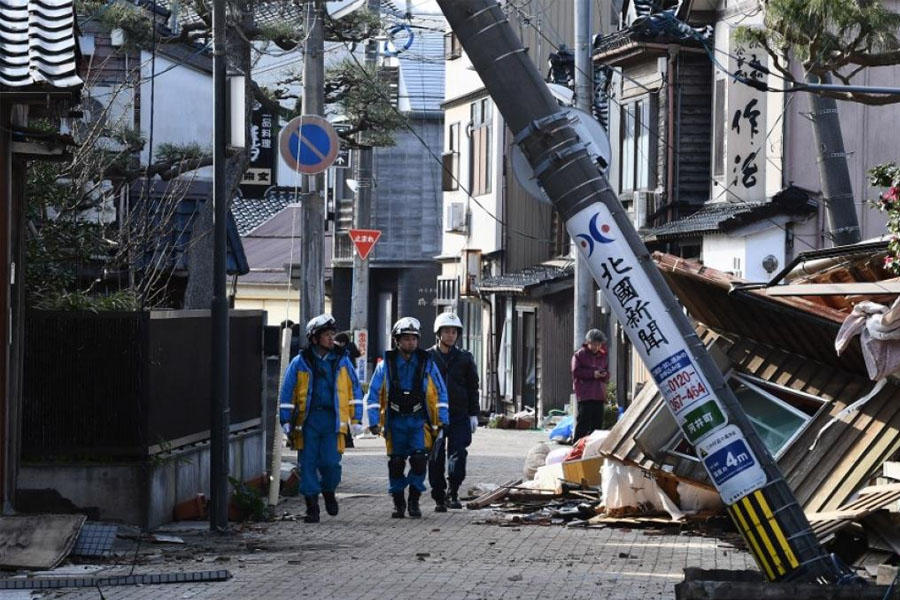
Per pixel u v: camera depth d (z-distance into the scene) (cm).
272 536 1822
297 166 2733
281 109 3962
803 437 1791
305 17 3241
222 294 1867
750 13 3466
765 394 1873
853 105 3197
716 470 1088
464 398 2169
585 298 3303
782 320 1775
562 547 1706
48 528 1561
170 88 4072
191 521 1936
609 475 1958
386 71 6444
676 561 1584
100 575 1443
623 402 4103
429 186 6750
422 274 6750
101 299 2017
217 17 1875
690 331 1087
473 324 5691
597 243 1084
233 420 2220
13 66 1648
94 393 1825
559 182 1087
